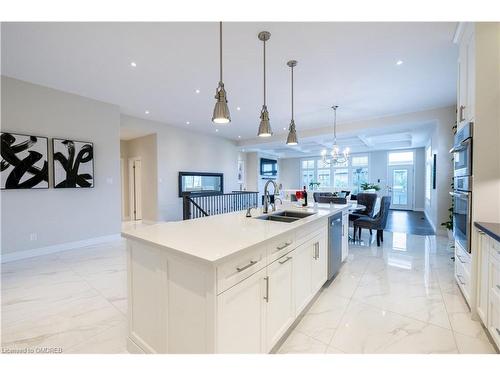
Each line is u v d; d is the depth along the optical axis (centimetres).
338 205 346
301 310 202
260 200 930
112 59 306
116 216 486
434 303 232
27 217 374
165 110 532
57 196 406
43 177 386
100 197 462
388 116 568
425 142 834
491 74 195
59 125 408
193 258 118
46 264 342
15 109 362
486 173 198
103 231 466
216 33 250
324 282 255
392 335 185
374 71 337
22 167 363
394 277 295
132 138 730
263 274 151
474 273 201
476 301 200
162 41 265
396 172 1037
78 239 432
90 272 312
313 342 177
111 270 319
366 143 829
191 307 125
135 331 163
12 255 359
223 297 120
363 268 326
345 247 336
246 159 1046
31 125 377
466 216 210
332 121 614
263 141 851
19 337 184
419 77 357
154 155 659
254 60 306
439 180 511
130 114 567
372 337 183
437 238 495
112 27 240
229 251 124
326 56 297
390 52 288
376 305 230
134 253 162
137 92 420
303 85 387
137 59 305
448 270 317
